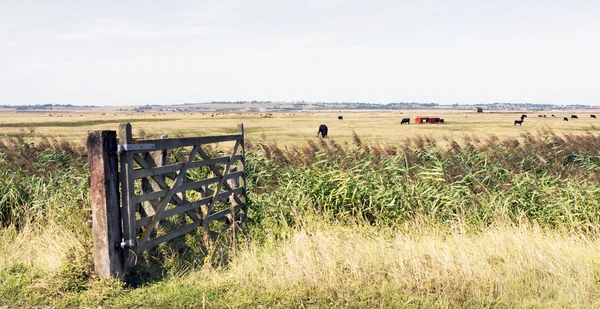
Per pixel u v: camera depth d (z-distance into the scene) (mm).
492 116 159875
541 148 14203
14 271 6633
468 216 9664
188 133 54719
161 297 5855
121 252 6488
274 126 84125
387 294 5660
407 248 6766
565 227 9227
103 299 5879
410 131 59906
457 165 12461
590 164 13734
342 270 6211
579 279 5883
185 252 7605
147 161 7789
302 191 10102
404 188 10375
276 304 5602
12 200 9258
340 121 111875
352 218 9336
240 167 9719
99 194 6266
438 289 5699
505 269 6266
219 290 6082
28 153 15242
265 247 7715
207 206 8453
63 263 6430
